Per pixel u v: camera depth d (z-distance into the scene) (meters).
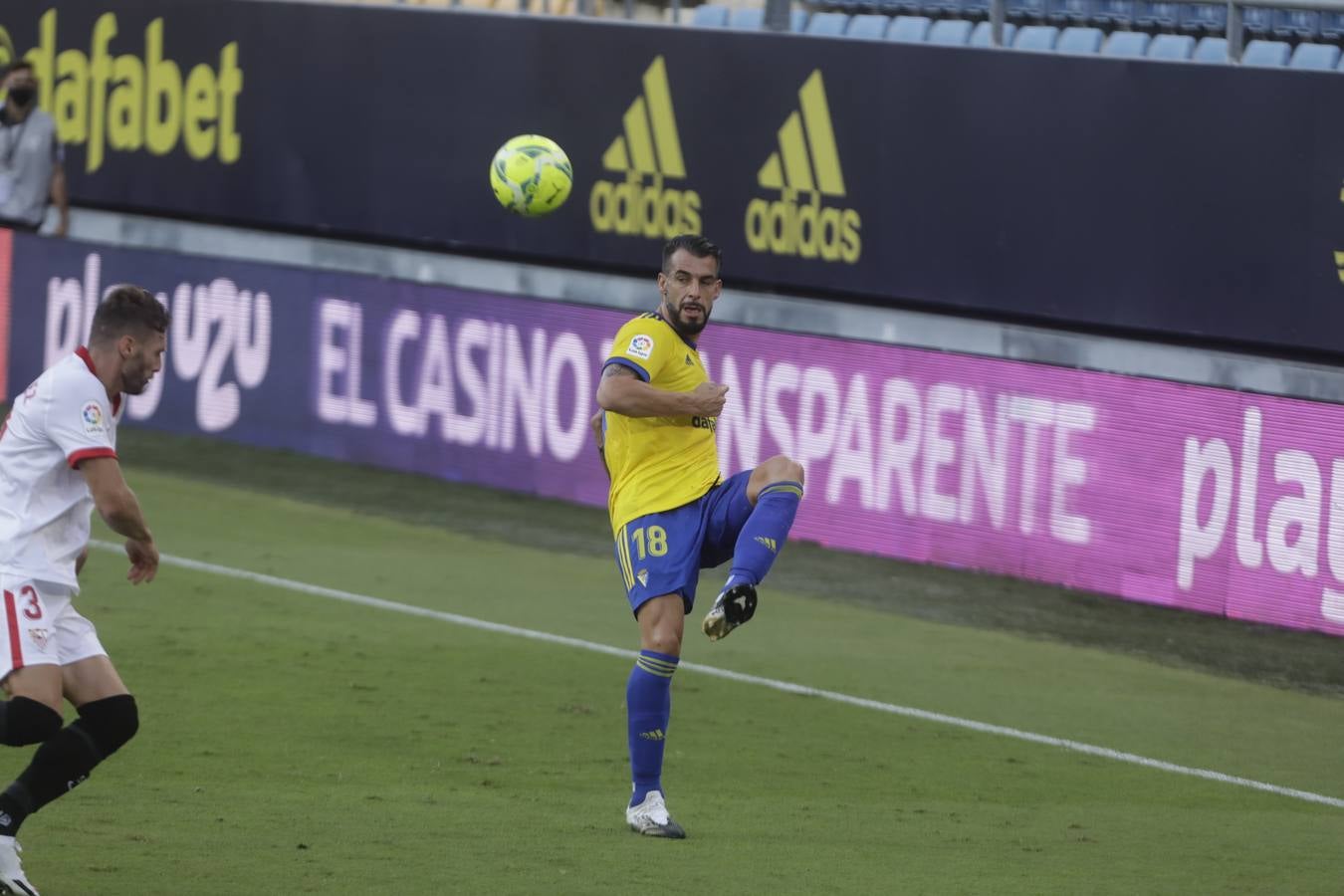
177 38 64.19
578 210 56.25
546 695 32.34
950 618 41.62
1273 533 41.03
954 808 26.38
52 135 62.81
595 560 46.28
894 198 49.72
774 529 23.05
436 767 27.02
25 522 19.41
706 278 24.09
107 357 19.50
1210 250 44.16
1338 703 35.47
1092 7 50.28
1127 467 43.31
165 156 65.19
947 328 51.06
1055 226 46.84
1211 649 39.34
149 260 60.38
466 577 43.25
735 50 52.19
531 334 53.00
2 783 24.86
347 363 56.97
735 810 25.48
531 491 53.53
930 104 48.69
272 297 58.28
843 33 55.19
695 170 53.50
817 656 37.38
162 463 55.97
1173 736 32.31
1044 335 49.09
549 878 21.30
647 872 21.80
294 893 20.20
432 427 55.47
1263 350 44.41
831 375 48.31
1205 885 22.61
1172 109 44.34
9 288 62.91
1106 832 25.41
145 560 20.41
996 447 45.50
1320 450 40.06
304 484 53.94
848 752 29.73
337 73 60.59
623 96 54.72
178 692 30.92
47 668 19.27
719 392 23.55
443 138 58.56
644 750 23.81
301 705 30.52
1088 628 40.97
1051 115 46.50
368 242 62.25
